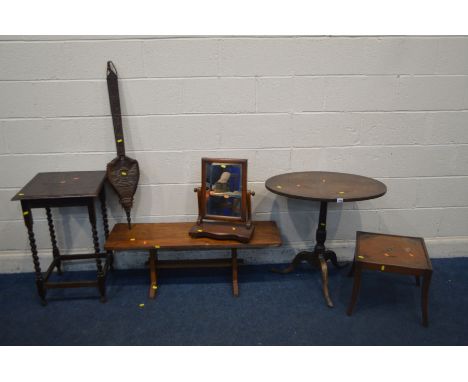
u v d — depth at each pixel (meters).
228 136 2.47
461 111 2.49
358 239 2.34
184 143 2.46
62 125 2.37
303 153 2.53
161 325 2.16
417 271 2.07
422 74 2.40
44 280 2.31
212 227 2.40
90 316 2.24
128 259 2.70
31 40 2.20
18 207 2.53
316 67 2.36
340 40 2.32
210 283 2.55
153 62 2.29
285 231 2.72
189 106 2.39
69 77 2.28
